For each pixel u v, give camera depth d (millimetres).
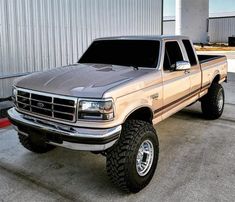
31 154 4684
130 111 3547
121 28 11094
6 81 7742
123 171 3395
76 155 4664
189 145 5047
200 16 34688
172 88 4531
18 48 7848
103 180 3918
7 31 7547
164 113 4465
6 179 3922
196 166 4266
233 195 3525
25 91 3752
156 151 3840
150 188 3705
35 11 8094
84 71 4121
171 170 4148
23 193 3604
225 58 7078
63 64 9062
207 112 6309
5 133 5598
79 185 3791
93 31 9906
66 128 3377
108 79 3693
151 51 4578
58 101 3414
